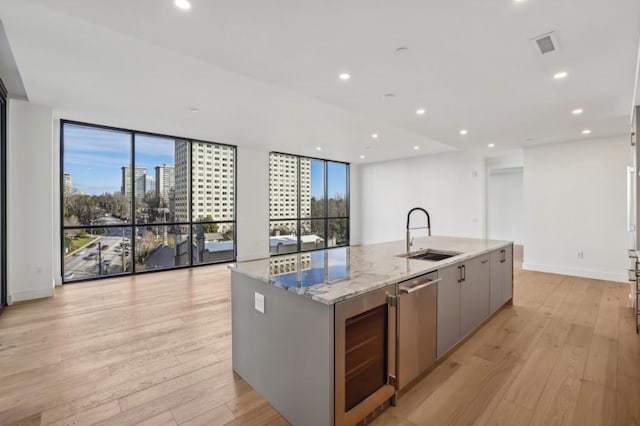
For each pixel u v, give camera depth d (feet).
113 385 7.16
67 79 10.47
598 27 6.57
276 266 7.62
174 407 6.40
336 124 16.21
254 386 7.01
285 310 6.05
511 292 12.89
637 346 9.12
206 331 10.21
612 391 6.91
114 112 14.23
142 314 11.76
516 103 11.35
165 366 8.01
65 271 16.14
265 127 16.92
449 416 6.16
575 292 14.84
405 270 7.14
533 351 8.86
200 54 7.86
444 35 6.95
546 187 18.90
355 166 31.76
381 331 6.22
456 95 10.55
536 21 6.40
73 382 7.27
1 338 9.64
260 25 6.59
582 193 17.72
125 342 9.37
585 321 11.15
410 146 22.33
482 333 10.13
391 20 6.40
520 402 6.57
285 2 5.83
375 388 6.10
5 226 12.58
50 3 5.83
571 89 9.98
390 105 11.64
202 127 16.96
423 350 7.34
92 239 16.85
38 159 13.61
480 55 7.84
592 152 17.37
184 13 6.16
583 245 17.75
